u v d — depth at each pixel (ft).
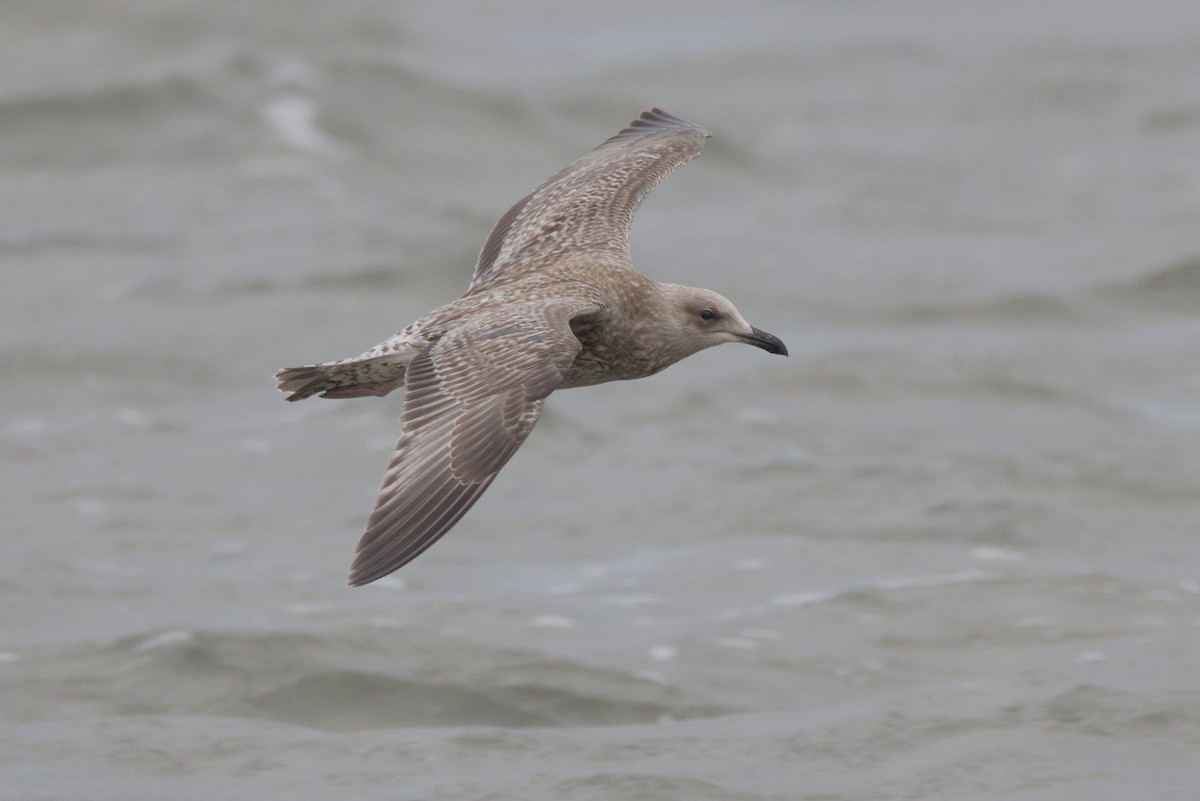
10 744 39.06
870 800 36.47
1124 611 45.55
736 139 102.58
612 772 37.58
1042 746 38.40
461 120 99.09
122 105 94.63
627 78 118.62
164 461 56.65
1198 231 85.61
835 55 127.65
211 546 50.34
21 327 68.33
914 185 96.48
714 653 43.50
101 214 82.74
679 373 65.87
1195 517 53.11
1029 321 73.51
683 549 50.52
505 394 27.17
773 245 83.87
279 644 43.47
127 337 67.67
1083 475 56.29
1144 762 37.83
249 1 113.19
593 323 32.45
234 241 79.36
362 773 37.93
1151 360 68.49
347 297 73.05
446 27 131.23
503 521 52.37
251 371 65.16
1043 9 144.56
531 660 42.98
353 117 96.99
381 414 60.64
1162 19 140.15
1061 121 111.45
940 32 136.26
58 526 51.34
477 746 39.17
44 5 110.01
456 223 82.53
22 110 93.40
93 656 43.09
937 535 51.26
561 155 98.07
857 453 58.03
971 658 43.21
